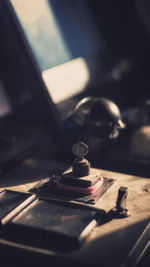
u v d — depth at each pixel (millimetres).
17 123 1583
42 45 1660
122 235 882
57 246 850
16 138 1460
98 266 796
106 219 941
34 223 900
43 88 1512
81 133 1298
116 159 1510
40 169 1238
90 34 2027
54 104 1542
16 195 1030
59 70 1692
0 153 1321
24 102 1612
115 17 2158
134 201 1020
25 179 1169
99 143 1295
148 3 2299
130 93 2037
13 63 1609
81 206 967
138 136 1485
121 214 949
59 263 824
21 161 1332
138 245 866
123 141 1553
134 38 2201
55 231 866
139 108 1582
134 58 2203
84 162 1056
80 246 846
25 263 859
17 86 1615
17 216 925
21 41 1487
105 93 1896
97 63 1978
